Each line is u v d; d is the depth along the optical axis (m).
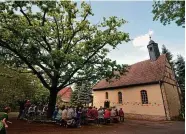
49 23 19.22
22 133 11.89
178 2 7.11
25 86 23.98
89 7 19.22
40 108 25.81
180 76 36.56
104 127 16.27
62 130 13.66
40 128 14.20
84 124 17.61
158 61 28.69
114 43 19.28
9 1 13.70
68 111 15.66
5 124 7.66
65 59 16.09
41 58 16.31
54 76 19.05
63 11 18.77
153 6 7.86
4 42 15.18
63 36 19.59
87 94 46.66
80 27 19.27
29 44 15.77
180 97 28.72
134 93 28.30
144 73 28.86
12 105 28.31
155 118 24.84
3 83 21.89
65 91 62.22
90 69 20.16
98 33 19.66
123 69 20.88
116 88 31.53
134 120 24.12
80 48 20.23
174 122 21.38
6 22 14.38
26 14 16.08
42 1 14.80
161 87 24.98
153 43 30.08
